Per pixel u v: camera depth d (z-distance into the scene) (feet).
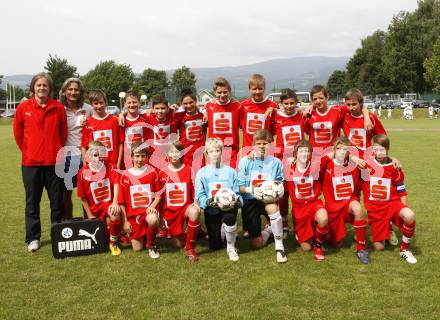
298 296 13.51
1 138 83.30
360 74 255.50
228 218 16.92
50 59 205.26
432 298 13.23
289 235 20.56
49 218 23.79
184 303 13.09
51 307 12.91
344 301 13.12
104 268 16.10
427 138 68.03
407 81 217.77
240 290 13.98
